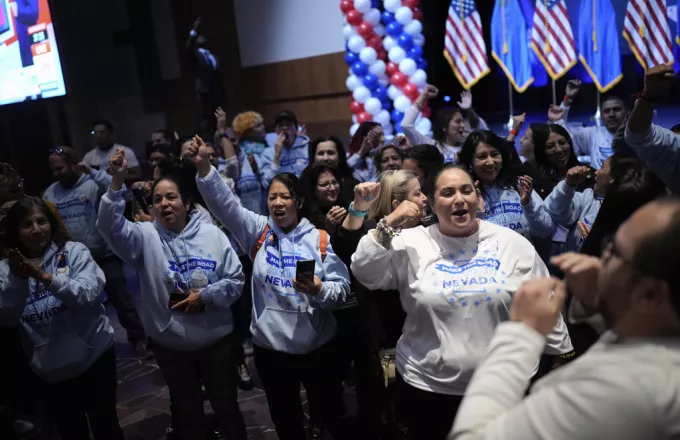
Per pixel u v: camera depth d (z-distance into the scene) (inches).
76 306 115.9
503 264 90.4
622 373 39.5
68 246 124.4
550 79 421.7
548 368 90.2
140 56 483.2
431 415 92.6
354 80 296.2
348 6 289.6
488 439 41.5
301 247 120.0
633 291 42.6
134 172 280.8
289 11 391.5
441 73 406.6
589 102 405.1
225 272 123.6
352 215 113.7
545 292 47.8
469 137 142.5
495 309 87.7
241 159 231.9
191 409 125.5
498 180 144.6
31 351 120.5
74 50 462.0
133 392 178.7
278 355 117.4
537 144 168.6
